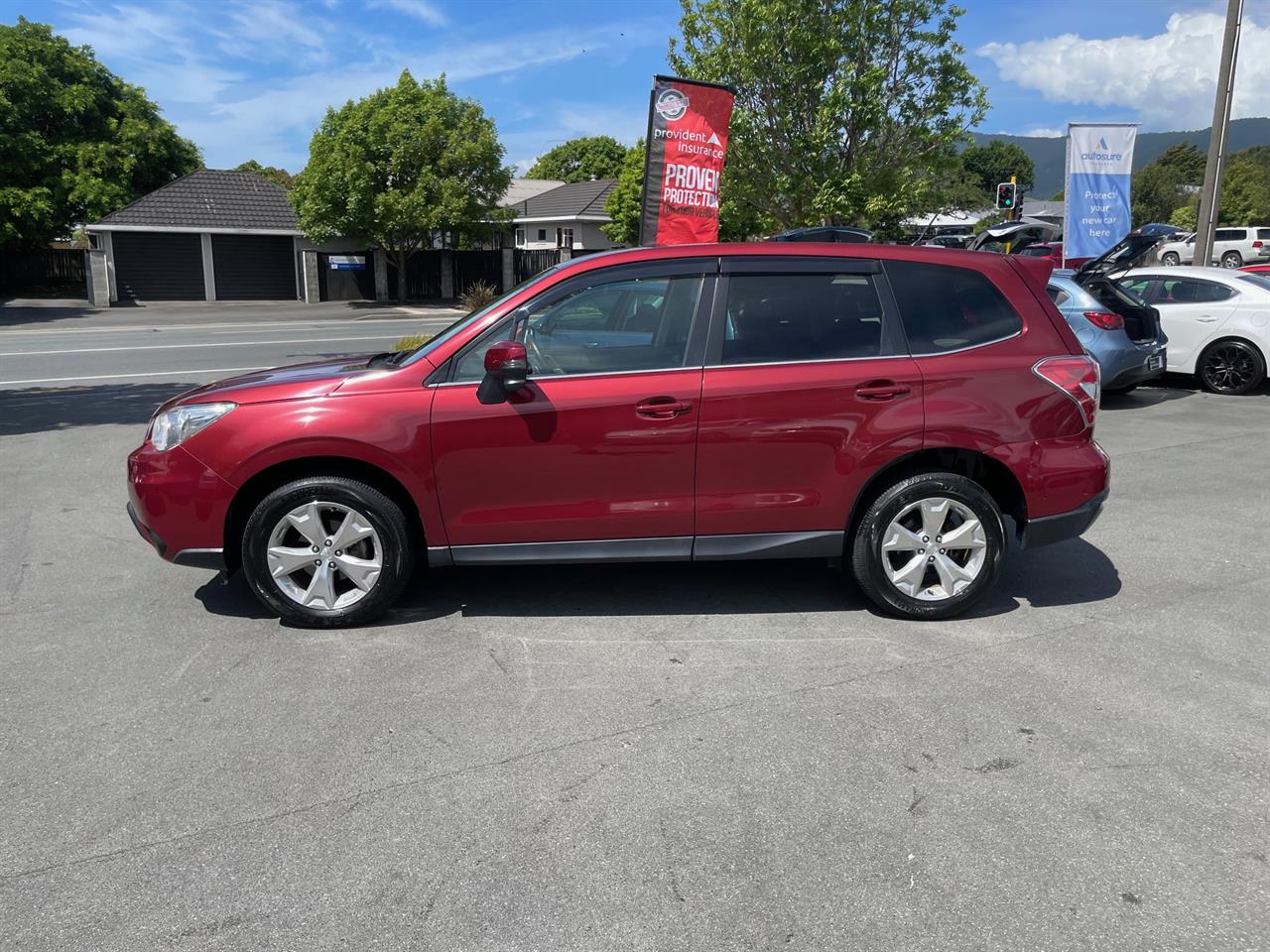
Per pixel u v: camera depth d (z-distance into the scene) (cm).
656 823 298
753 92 1856
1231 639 441
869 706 374
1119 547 582
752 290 450
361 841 289
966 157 9912
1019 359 453
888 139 1906
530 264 3672
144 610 479
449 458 435
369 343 2005
